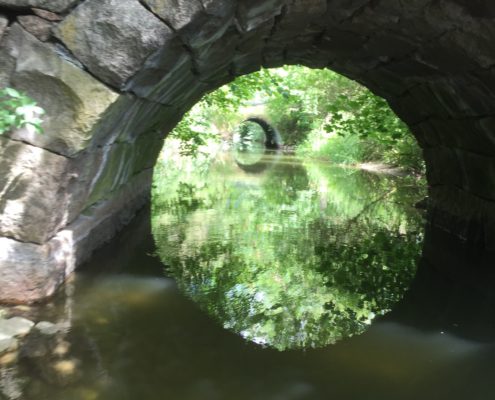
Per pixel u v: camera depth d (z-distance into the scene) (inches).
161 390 88.9
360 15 138.3
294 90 378.9
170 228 221.9
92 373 92.6
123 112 130.7
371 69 195.8
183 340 109.0
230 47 149.3
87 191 149.0
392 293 150.0
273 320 126.1
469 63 137.8
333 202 327.3
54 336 105.2
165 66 124.3
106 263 158.4
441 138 213.9
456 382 97.0
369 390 93.0
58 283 129.2
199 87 210.1
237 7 112.2
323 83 448.5
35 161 112.3
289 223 247.3
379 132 296.7
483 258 188.4
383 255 192.2
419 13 126.0
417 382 97.0
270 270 168.2
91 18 102.7
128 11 102.0
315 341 114.3
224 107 376.2
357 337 117.3
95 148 131.9
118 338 107.3
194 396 87.9
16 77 107.0
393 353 109.0
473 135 179.9
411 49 151.6
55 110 109.3
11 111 108.3
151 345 105.4
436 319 129.3
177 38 109.4
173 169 518.0
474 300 144.8
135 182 244.4
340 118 297.9
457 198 224.2
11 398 83.0
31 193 114.2
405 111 227.3
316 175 518.3
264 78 333.4
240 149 1043.9
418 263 181.9
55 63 106.2
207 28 112.2
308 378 96.8
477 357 107.7
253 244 200.4
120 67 105.9
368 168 622.2
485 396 92.2
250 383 93.6
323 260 183.2
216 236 211.0
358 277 164.7
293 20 139.8
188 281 149.8
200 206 284.4
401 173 537.6
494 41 122.9
